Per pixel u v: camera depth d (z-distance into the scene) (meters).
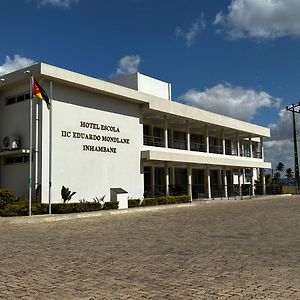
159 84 36.59
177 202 31.56
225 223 17.00
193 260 8.86
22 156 25.05
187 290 6.30
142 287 6.54
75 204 23.11
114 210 24.28
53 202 24.03
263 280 6.89
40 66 23.30
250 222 17.19
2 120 26.52
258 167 45.31
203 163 36.03
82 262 8.79
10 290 6.46
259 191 47.88
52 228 16.28
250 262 8.52
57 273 7.70
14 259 9.27
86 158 26.31
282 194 47.19
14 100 26.22
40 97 21.84
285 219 18.22
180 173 40.25
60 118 24.95
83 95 26.55
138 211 25.05
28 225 17.59
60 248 10.90
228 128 41.09
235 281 6.85
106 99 28.19
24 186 24.72
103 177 27.33
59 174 24.58
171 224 17.06
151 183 35.12
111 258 9.25
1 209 21.36
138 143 30.55
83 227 16.48
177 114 33.34
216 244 11.20
